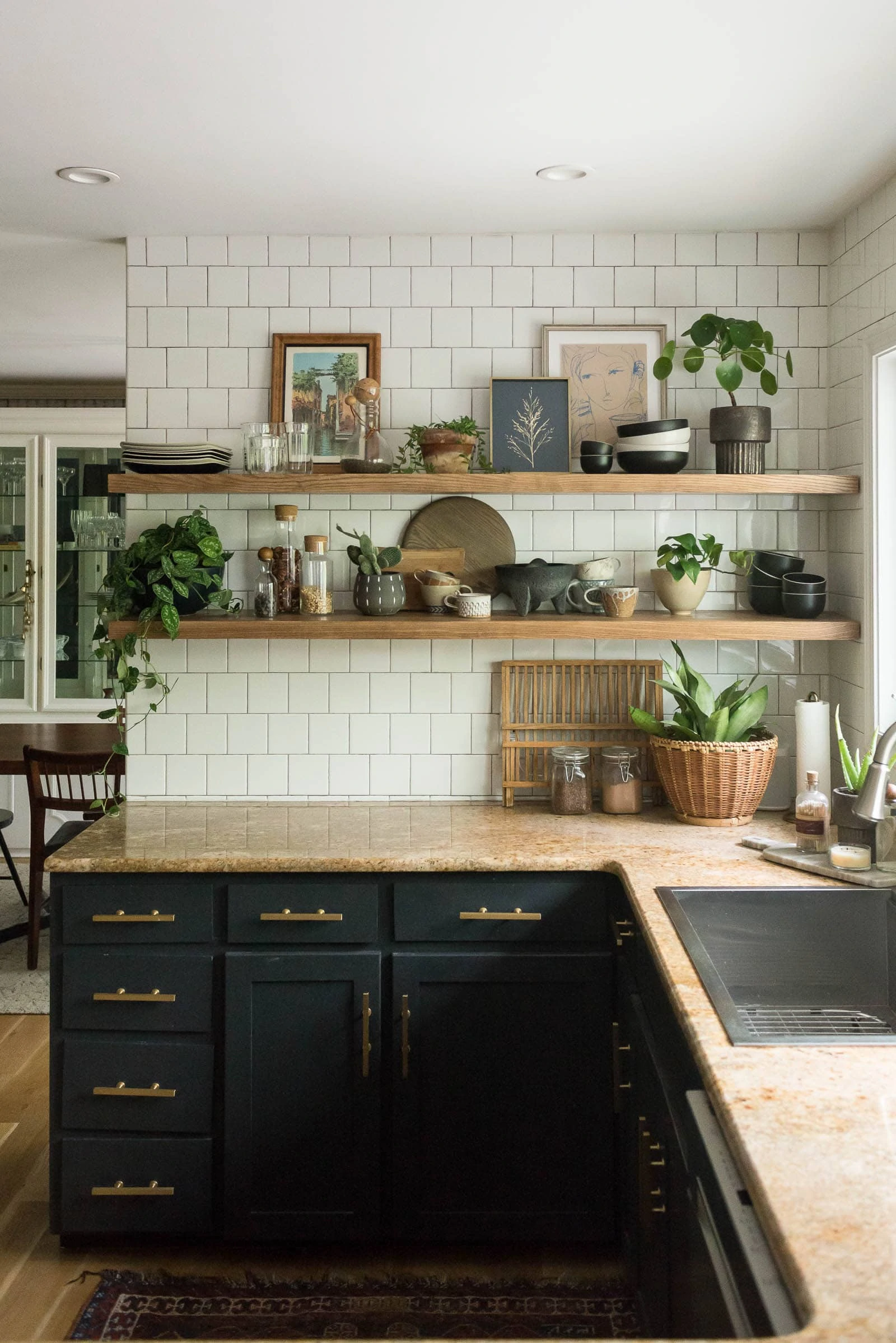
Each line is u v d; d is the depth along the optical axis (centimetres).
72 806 480
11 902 585
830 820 317
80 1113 280
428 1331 253
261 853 283
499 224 330
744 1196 139
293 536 345
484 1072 279
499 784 349
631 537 346
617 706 348
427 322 341
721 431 321
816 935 242
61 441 648
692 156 275
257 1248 288
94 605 659
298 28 210
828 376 340
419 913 279
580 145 268
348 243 340
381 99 242
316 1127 279
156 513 344
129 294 342
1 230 339
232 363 342
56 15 205
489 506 344
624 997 267
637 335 341
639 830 309
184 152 273
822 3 201
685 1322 177
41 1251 285
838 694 340
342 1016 279
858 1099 151
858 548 318
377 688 347
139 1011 280
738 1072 160
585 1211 279
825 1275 111
